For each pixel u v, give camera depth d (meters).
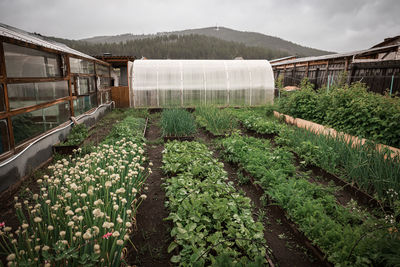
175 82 13.03
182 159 4.75
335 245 2.54
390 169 3.88
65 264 2.01
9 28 5.75
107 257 2.11
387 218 3.05
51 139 5.82
